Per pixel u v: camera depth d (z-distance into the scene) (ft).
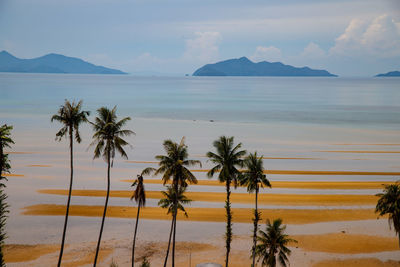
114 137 122.01
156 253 144.87
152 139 379.96
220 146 131.23
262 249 119.65
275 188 224.94
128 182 236.02
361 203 198.80
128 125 473.26
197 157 300.40
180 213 184.44
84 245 150.10
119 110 638.53
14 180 236.63
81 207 191.83
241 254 144.25
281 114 596.70
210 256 143.02
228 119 536.83
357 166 279.69
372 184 233.76
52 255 141.38
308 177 249.75
